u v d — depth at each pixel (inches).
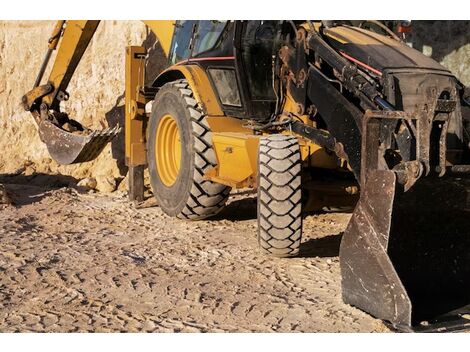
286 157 289.3
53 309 243.8
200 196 349.4
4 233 329.7
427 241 266.8
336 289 265.4
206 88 347.3
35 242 318.0
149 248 313.4
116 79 476.4
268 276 278.7
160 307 247.0
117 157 459.8
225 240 328.2
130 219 367.6
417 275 265.0
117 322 234.1
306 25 310.5
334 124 289.1
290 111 320.5
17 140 501.7
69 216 369.4
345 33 306.7
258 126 331.6
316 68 302.4
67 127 442.6
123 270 282.5
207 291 262.1
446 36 418.9
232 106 341.4
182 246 317.1
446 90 273.3
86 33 426.0
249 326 231.9
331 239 331.6
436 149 243.1
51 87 437.7
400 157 273.0
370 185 238.5
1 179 467.5
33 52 510.9
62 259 294.4
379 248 234.4
